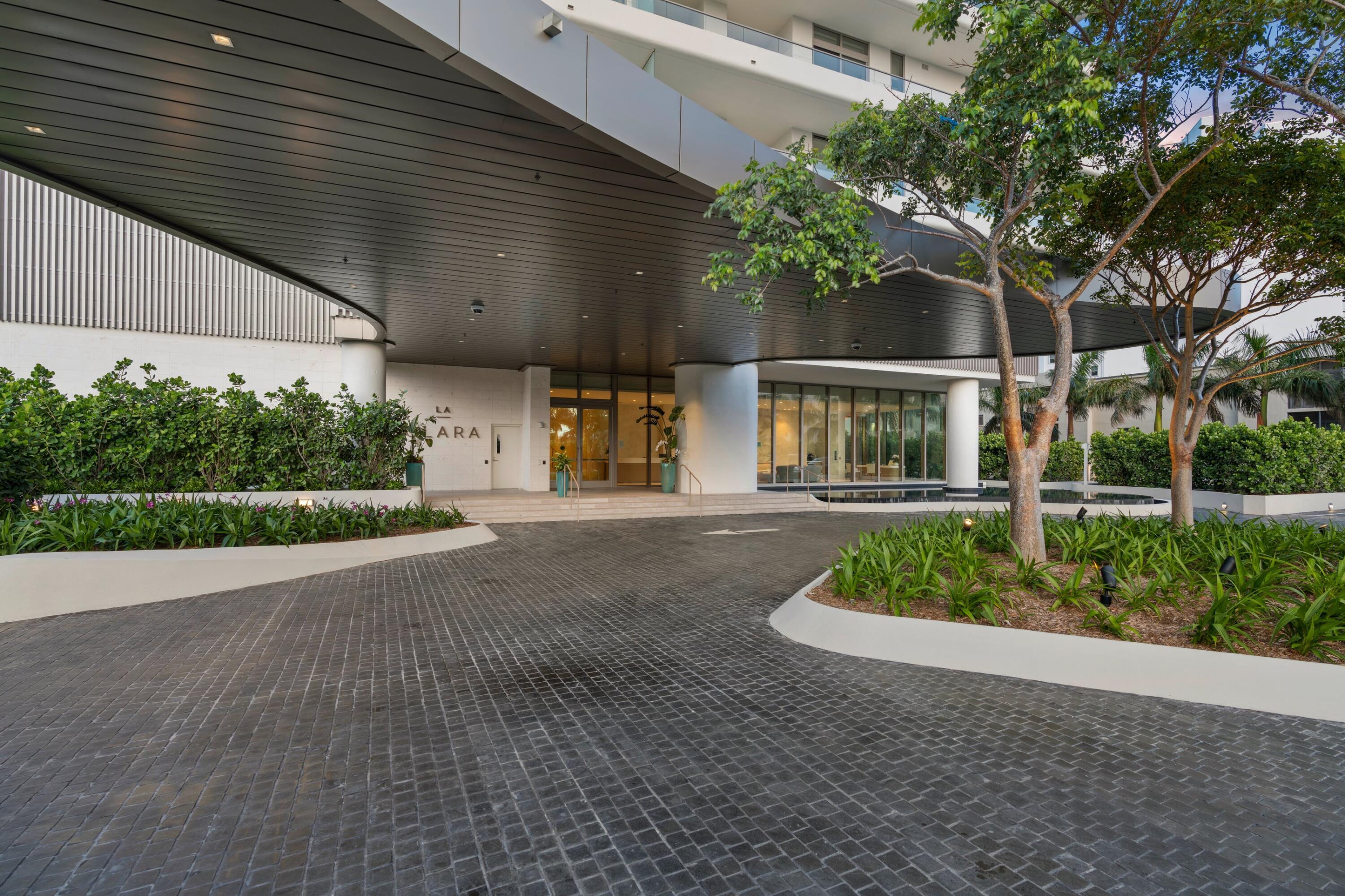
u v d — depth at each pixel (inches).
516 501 604.4
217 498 406.3
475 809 120.1
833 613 231.5
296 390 461.7
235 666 201.2
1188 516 357.1
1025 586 245.3
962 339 577.9
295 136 232.1
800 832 112.8
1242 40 260.5
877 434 982.4
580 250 347.3
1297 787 128.7
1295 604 215.8
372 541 389.1
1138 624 208.7
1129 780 131.1
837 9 639.1
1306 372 783.1
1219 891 98.0
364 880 99.7
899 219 375.2
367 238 330.3
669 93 255.1
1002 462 1000.9
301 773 133.8
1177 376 387.5
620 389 824.9
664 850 107.7
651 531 519.5
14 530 289.9
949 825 115.0
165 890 97.3
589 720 160.9
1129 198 319.6
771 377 887.7
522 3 201.8
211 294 642.2
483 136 232.4
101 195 279.1
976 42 693.9
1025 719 161.2
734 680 190.1
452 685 185.3
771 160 303.4
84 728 155.3
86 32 173.3
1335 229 277.6
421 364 737.6
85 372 598.5
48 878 100.0
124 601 276.5
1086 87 210.4
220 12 166.4
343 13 167.0
